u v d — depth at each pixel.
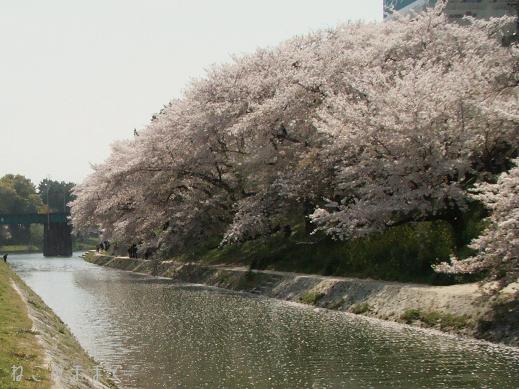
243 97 42.09
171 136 45.84
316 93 37.06
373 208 26.42
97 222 63.38
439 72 28.64
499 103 26.17
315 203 37.53
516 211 17.28
